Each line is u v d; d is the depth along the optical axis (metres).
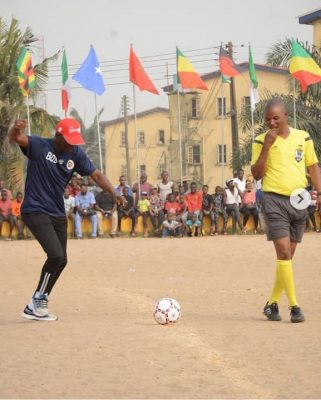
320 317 8.40
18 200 23.33
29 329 7.37
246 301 10.05
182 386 5.14
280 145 8.07
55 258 7.96
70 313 8.95
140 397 4.87
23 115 27.83
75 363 5.79
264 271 14.45
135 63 25.44
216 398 4.86
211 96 52.12
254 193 23.94
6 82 28.38
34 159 7.96
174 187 24.80
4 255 18.25
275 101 8.01
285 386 5.16
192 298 10.49
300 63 24.41
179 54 25.19
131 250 18.84
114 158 61.59
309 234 22.45
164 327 7.45
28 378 5.36
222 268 15.14
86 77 25.11
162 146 60.06
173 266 15.64
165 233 23.36
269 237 8.09
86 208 23.09
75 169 8.12
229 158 51.84
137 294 11.05
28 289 12.02
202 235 23.58
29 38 28.94
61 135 7.89
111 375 5.43
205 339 6.76
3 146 27.22
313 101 30.53
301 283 12.20
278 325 7.68
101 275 14.04
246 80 50.22
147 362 5.82
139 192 24.20
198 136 52.75
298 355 6.10
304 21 36.41
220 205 23.80
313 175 8.30
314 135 29.78
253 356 6.05
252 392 5.00
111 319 8.18
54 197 8.04
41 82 28.75
